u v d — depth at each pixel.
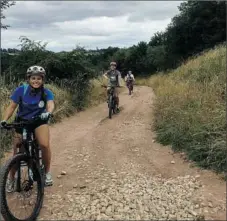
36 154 5.38
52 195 5.53
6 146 8.32
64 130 10.74
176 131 8.09
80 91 15.94
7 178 4.51
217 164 6.20
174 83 14.65
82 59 16.83
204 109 8.45
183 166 6.63
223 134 6.75
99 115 13.67
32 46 16.39
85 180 6.19
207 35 33.62
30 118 5.21
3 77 12.74
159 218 4.66
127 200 5.20
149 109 13.99
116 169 6.75
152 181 5.98
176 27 36.59
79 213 4.89
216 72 12.68
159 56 47.88
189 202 5.07
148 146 8.23
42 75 5.21
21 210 4.89
